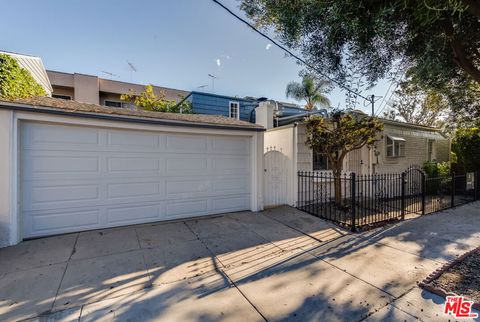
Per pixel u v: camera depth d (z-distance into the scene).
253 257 3.81
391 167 9.62
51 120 4.43
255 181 6.59
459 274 3.19
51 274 3.19
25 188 4.32
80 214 4.77
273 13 3.25
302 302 2.63
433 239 4.57
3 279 3.05
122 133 5.15
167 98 18.34
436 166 10.35
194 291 2.85
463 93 6.10
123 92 16.64
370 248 4.16
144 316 2.40
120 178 5.14
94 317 2.38
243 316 2.39
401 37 3.48
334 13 2.48
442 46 3.39
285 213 6.41
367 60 3.95
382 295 2.75
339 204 6.75
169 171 5.67
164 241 4.40
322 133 6.51
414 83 4.53
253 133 6.55
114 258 3.70
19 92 5.71
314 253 3.96
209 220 5.73
